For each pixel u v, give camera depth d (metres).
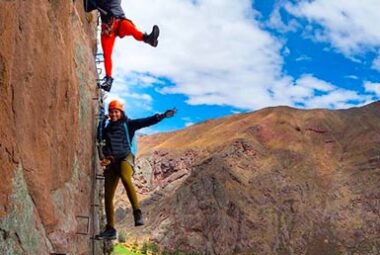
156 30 5.59
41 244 3.69
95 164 5.44
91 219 5.32
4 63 3.01
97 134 5.38
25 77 3.42
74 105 4.42
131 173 5.12
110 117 5.09
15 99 3.27
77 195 4.66
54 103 3.90
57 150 4.04
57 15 3.99
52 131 3.90
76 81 4.56
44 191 3.73
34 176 3.58
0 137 3.04
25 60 3.41
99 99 5.78
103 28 5.61
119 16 5.60
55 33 3.91
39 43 3.61
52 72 3.83
